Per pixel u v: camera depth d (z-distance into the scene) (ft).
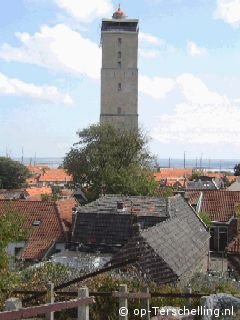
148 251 75.97
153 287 55.52
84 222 128.57
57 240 133.39
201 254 100.07
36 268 73.82
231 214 161.17
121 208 128.47
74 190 268.21
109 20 340.39
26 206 150.20
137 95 340.80
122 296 39.65
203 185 325.21
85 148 235.81
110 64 341.00
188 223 116.47
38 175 484.74
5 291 49.03
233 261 109.09
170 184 353.10
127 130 256.32
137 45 341.62
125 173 207.72
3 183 380.37
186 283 71.41
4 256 68.03
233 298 38.19
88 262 101.45
